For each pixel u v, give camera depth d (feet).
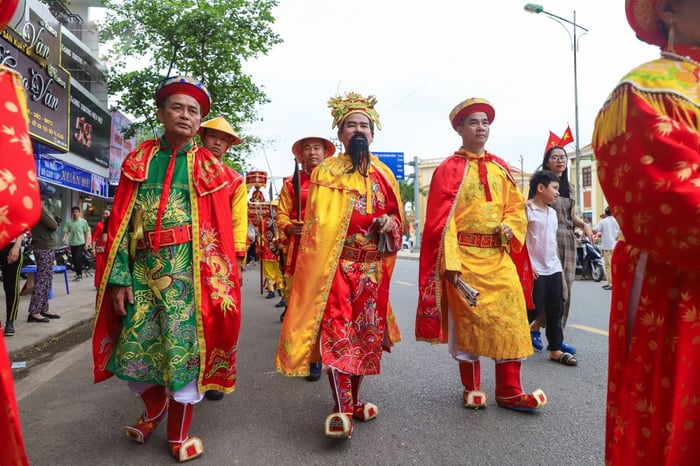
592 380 12.56
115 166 66.80
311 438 9.46
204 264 8.91
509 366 10.50
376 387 12.30
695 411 3.75
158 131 46.34
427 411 10.62
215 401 11.78
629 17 4.75
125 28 42.01
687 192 3.46
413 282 38.52
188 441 8.72
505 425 9.78
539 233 14.08
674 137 3.66
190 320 8.66
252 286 37.29
